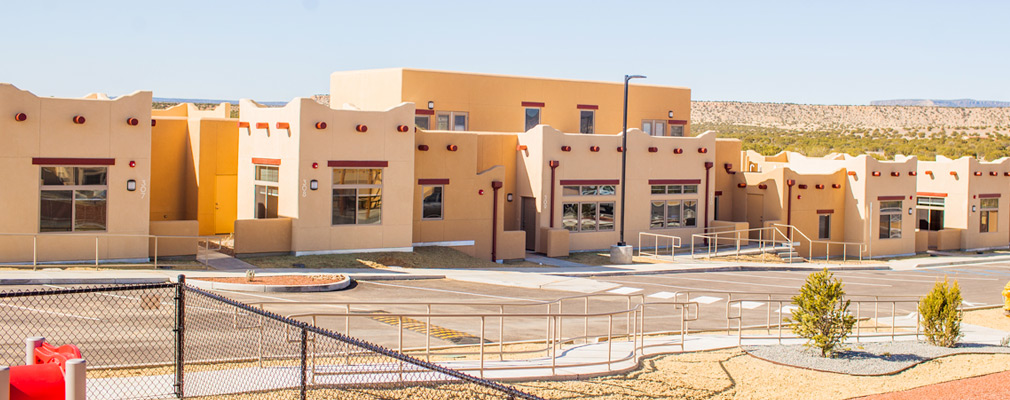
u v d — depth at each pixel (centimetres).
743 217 3991
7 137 2209
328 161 2661
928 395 1396
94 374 1146
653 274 2945
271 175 2777
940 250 4325
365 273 2436
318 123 2630
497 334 1717
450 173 3020
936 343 1816
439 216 3020
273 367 1203
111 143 2345
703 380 1391
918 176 4594
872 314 2309
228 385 1102
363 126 2709
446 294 2211
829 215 3978
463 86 3528
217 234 3041
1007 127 14200
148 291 1639
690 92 4175
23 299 1711
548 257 3219
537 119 3725
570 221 3356
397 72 3419
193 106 3547
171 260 2458
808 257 3894
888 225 4056
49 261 2280
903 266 3653
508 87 3631
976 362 1652
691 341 1738
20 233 2220
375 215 2778
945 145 11512
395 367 1257
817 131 15475
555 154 3281
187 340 1399
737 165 4047
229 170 3053
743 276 3003
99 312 1602
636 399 1241
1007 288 2364
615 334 1798
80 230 2327
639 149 3500
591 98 3850
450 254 2908
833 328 1622
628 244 3444
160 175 3022
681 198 3634
